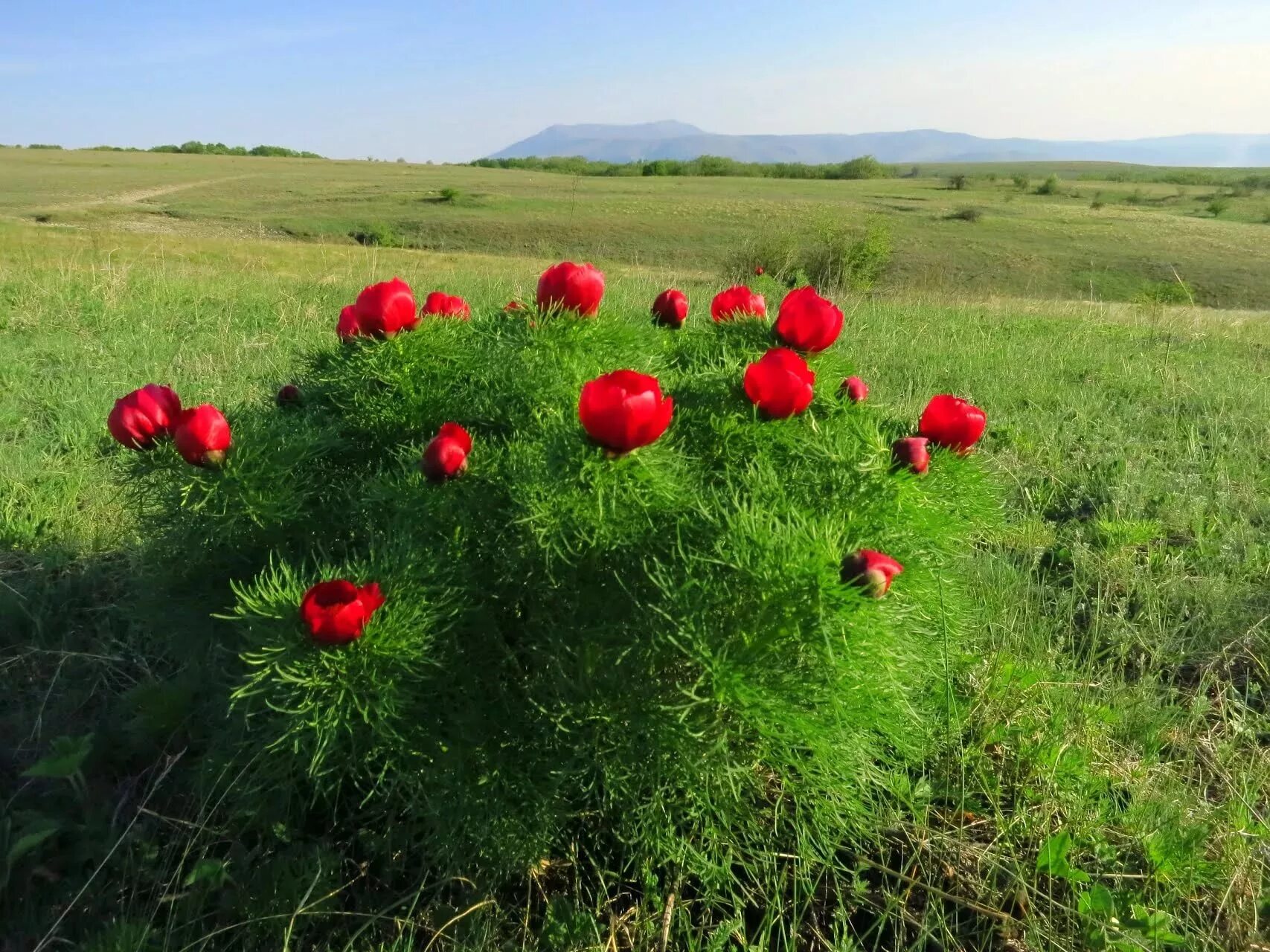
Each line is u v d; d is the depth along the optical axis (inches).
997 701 103.4
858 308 446.9
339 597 67.8
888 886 84.0
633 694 73.5
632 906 82.0
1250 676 117.3
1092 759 98.5
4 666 110.9
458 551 80.5
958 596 101.4
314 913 74.3
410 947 71.9
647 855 80.7
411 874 83.7
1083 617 133.3
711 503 77.6
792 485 83.5
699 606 70.1
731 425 86.4
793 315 98.5
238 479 82.4
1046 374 284.0
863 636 68.5
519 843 75.9
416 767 74.8
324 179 2637.8
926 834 88.0
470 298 356.5
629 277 475.5
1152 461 196.1
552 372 90.7
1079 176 4965.6
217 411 82.7
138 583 105.7
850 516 80.4
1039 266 1227.2
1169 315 509.7
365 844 83.2
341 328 103.7
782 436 86.0
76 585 128.6
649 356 99.6
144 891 79.9
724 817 75.2
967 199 2439.7
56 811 88.8
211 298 363.6
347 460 99.3
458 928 76.9
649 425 69.6
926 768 97.5
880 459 82.4
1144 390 269.6
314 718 68.1
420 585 74.1
